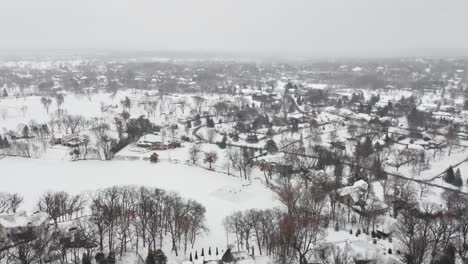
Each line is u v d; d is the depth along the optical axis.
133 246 179.38
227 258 159.12
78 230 174.00
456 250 172.62
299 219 184.62
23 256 147.12
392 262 159.00
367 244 170.38
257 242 188.00
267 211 198.75
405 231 176.12
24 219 178.12
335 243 173.12
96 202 188.88
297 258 170.50
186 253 177.25
